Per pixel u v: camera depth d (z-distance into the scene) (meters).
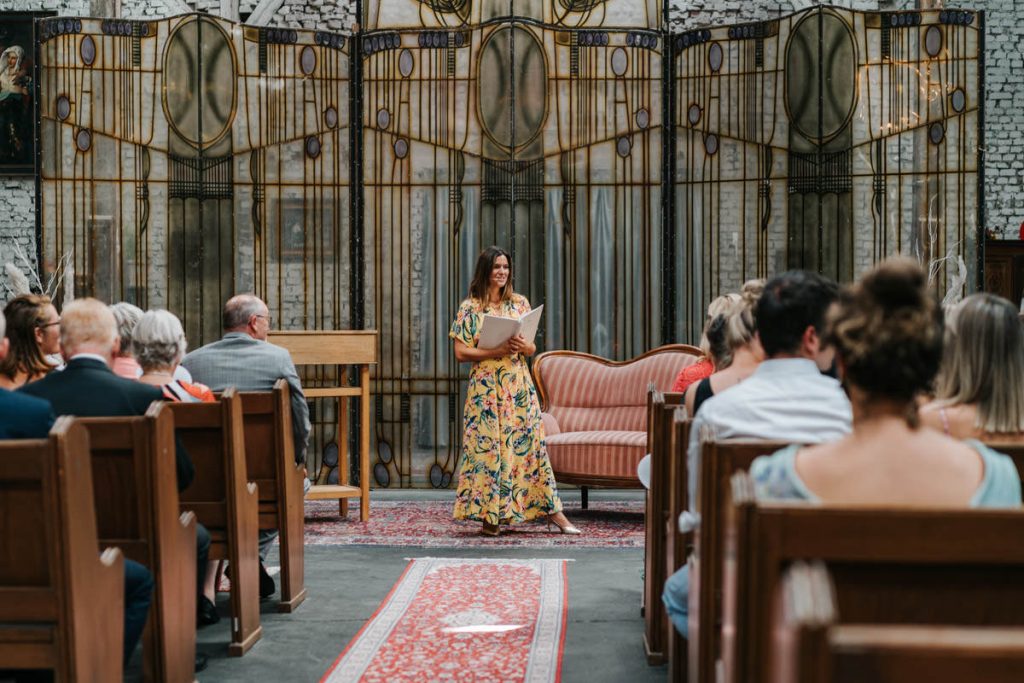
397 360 8.10
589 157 8.02
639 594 4.83
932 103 7.57
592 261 8.05
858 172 7.64
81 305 3.50
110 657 2.83
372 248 8.11
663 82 8.02
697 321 8.00
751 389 2.68
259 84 7.95
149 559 3.22
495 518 6.21
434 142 8.04
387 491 8.05
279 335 6.68
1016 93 11.08
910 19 7.56
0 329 3.29
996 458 1.86
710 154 7.93
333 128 8.06
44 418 2.97
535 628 4.27
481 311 6.31
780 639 1.35
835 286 2.69
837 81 7.61
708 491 2.54
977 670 1.06
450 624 4.33
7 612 2.56
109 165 7.86
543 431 6.64
